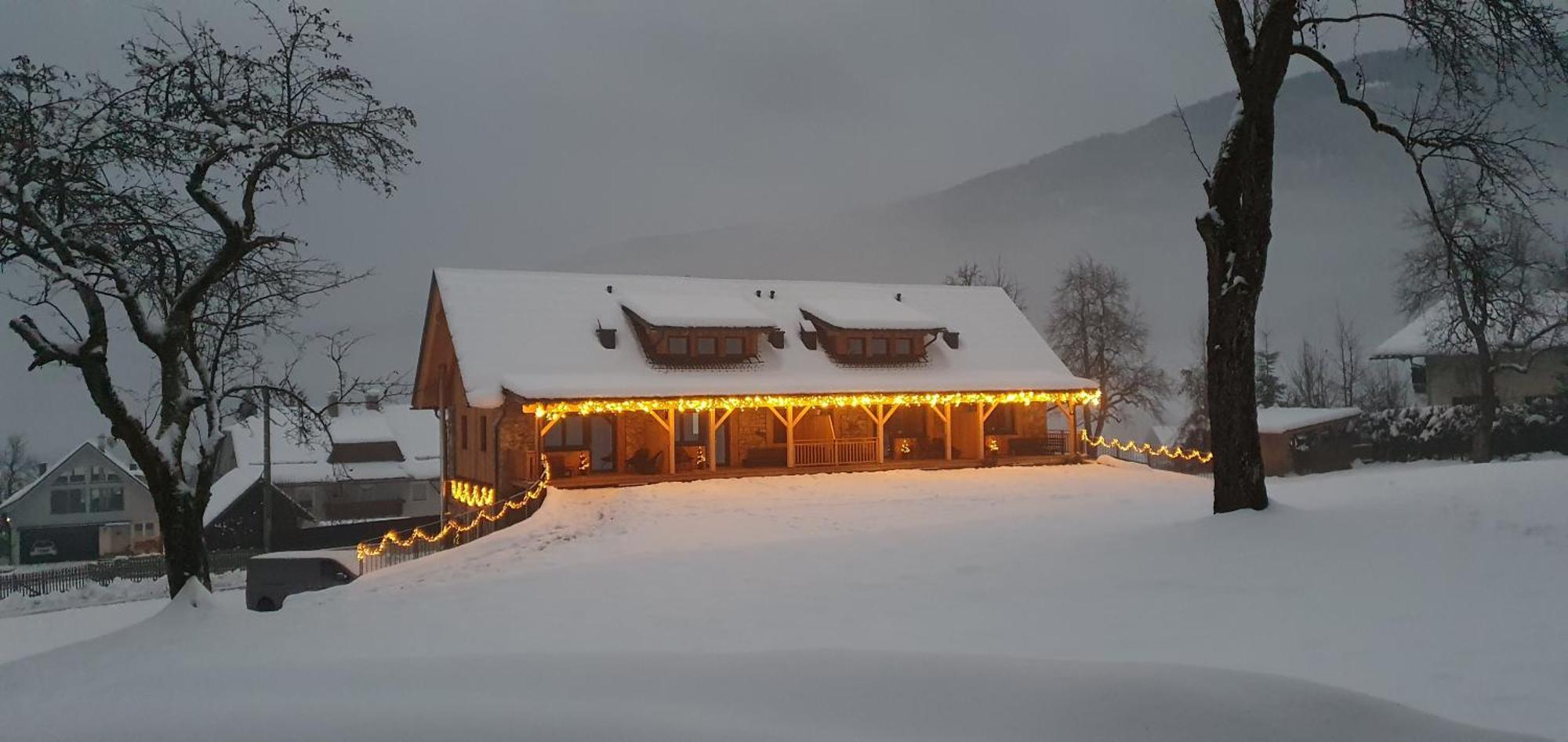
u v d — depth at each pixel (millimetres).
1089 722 5809
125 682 8133
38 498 53188
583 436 31156
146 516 54750
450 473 34938
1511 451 39406
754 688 6609
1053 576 11039
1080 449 37125
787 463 31922
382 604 12336
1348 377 68750
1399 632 7738
